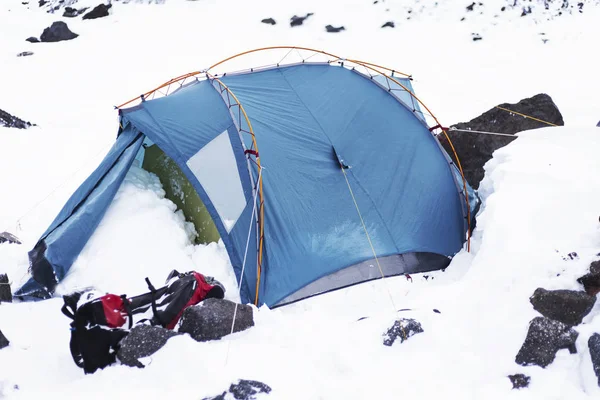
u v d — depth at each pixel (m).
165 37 22.05
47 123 15.10
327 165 7.84
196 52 20.77
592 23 20.86
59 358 5.77
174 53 20.77
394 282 7.23
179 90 8.73
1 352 5.72
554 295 5.62
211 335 5.73
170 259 7.55
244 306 6.11
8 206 10.14
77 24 23.52
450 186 8.21
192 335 5.73
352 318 6.42
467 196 8.23
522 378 4.89
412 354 5.38
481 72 18.44
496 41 20.41
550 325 5.19
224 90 8.18
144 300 6.05
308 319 6.23
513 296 5.88
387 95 8.85
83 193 7.88
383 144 8.27
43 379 5.40
